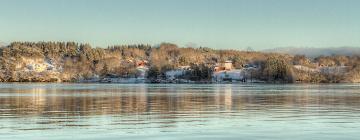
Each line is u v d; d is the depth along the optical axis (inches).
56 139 2038.6
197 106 4008.4
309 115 3065.9
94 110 3516.2
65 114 3161.9
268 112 3321.9
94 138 2068.2
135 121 2706.7
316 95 6501.0
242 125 2498.8
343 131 2247.8
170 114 3171.8
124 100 5027.1
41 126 2464.3
